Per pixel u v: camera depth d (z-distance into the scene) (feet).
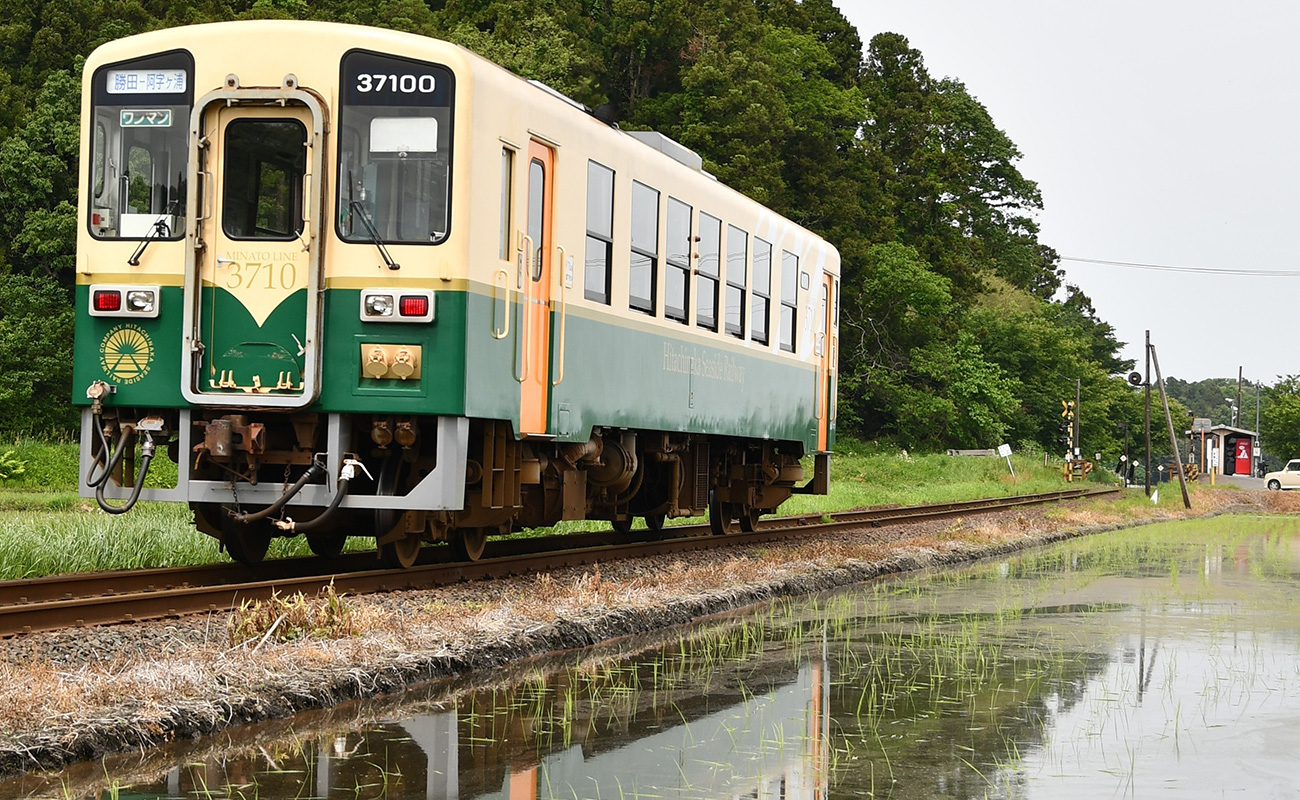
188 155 31.40
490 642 26.48
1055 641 31.35
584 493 40.81
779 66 190.60
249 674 21.12
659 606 33.32
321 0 161.48
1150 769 18.56
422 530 33.88
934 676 26.08
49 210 106.42
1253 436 259.80
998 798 16.75
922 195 211.61
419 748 18.83
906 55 223.30
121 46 32.24
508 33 158.71
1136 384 150.00
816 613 36.42
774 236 54.29
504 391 32.94
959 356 189.47
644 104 170.91
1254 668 27.76
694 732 20.47
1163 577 49.52
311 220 30.71
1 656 21.39
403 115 31.01
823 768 18.28
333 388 30.78
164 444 33.06
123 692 19.31
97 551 35.55
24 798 15.66
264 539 36.14
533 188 34.81
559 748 19.10
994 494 120.67
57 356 100.99
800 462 60.70
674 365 44.29
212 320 31.27
